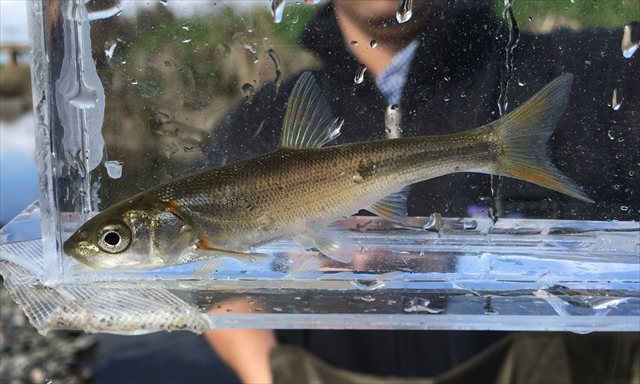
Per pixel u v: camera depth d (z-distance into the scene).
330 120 0.19
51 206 0.18
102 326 0.16
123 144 0.20
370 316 0.17
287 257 0.20
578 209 0.21
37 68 0.17
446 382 0.18
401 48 0.20
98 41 0.19
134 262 0.18
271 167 0.18
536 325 0.16
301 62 0.20
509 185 0.21
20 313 0.31
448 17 0.20
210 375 0.19
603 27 0.20
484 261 0.20
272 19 0.20
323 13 0.20
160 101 0.20
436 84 0.20
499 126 0.19
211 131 0.20
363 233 0.21
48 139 0.18
